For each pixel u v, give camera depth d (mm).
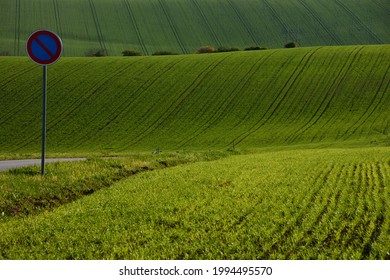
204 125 113250
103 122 113688
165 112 119438
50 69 139875
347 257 17781
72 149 98000
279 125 112312
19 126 109875
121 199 27016
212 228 21125
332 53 150750
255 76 136500
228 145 99312
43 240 19672
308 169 40906
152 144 101375
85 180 31594
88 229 20891
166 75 137625
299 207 25328
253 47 185500
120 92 127750
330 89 128625
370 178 36469
